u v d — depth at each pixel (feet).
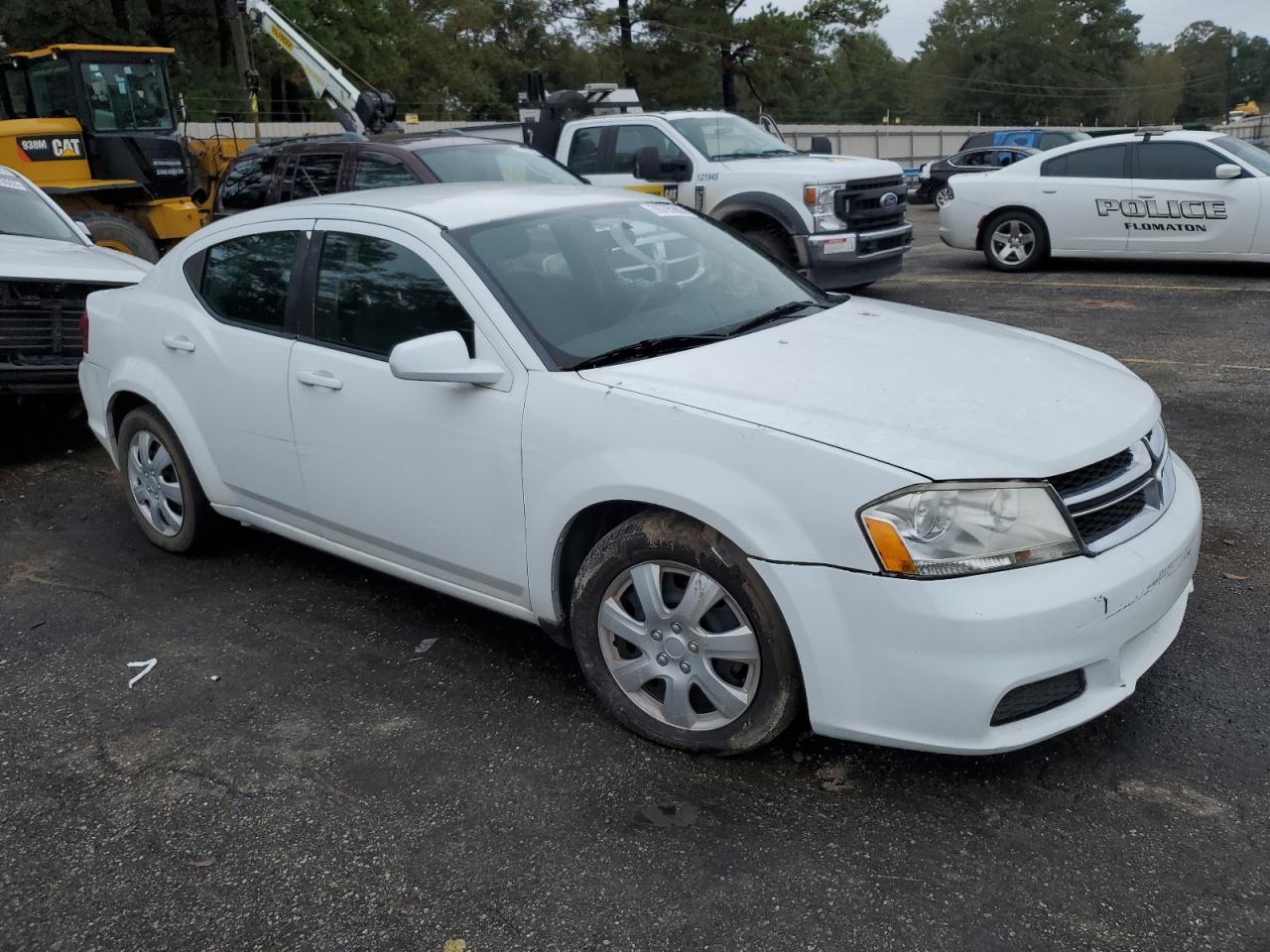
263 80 130.52
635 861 9.27
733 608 9.94
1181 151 37.60
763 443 9.54
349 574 15.80
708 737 10.41
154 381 15.46
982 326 13.57
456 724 11.60
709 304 12.89
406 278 12.44
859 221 34.24
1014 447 9.39
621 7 159.43
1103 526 9.70
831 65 175.01
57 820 10.23
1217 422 20.84
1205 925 8.20
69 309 21.39
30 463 22.07
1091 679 9.43
